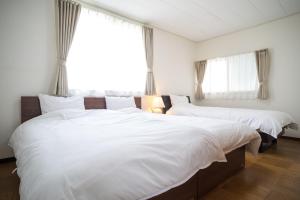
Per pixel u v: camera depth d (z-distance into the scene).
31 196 0.66
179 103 4.01
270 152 2.62
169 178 0.93
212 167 1.56
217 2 2.91
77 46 2.73
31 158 0.94
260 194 1.52
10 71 2.23
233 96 4.27
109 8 3.06
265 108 3.77
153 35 3.94
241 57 4.12
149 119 1.82
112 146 0.95
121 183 0.75
